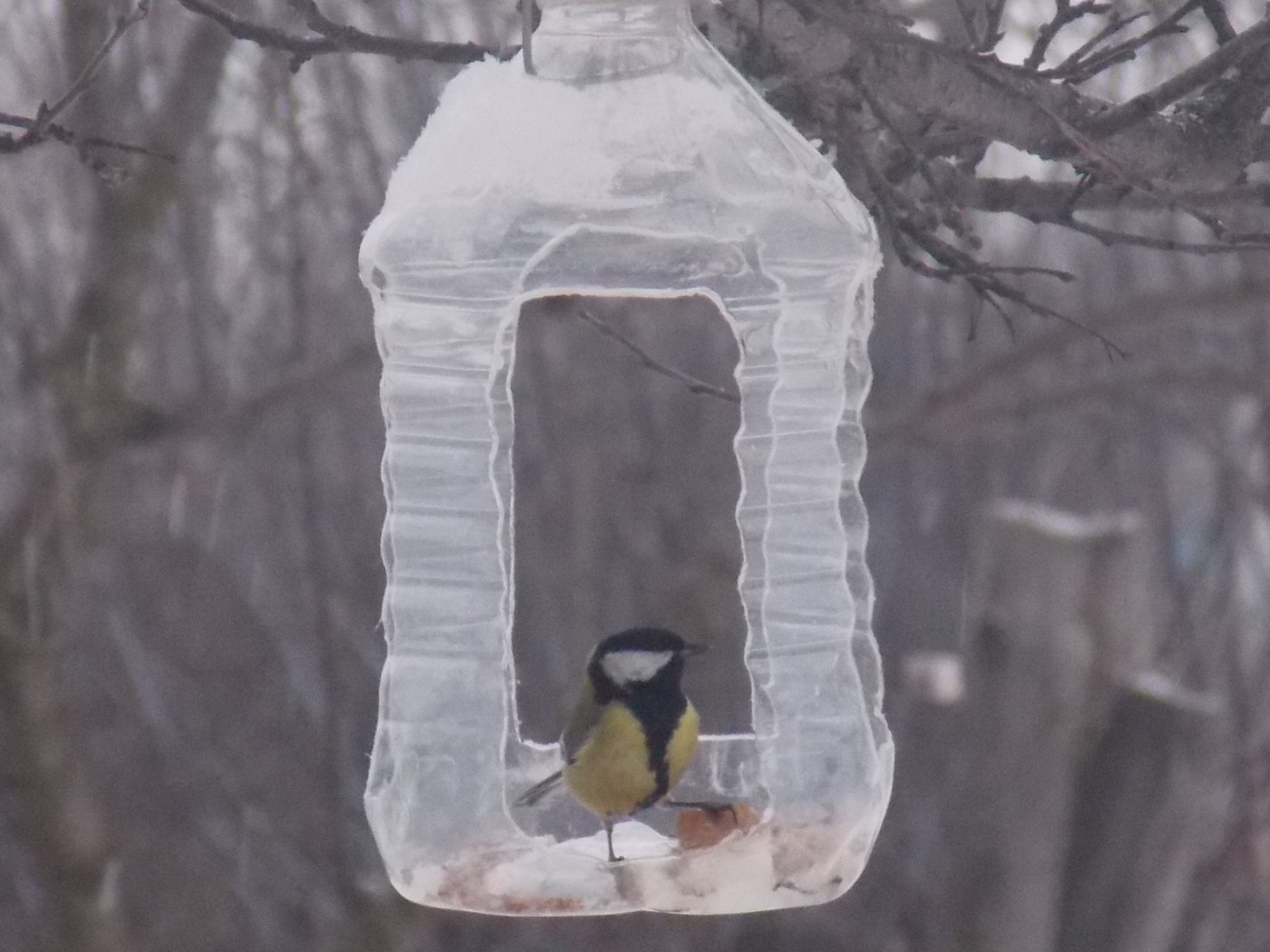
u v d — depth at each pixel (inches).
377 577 644.1
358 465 649.0
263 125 515.5
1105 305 636.1
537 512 629.9
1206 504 743.7
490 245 217.2
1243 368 611.2
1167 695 432.5
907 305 692.1
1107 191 235.9
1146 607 446.3
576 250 226.8
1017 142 223.0
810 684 217.2
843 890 213.0
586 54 219.1
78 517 510.3
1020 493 730.8
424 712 214.4
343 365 512.1
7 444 579.5
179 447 534.0
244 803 620.1
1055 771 434.0
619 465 633.0
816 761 213.6
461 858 209.8
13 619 502.9
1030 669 435.2
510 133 215.8
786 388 224.2
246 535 685.9
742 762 237.1
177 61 501.7
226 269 590.6
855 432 225.0
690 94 217.2
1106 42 384.5
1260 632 649.0
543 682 620.7
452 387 220.2
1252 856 548.1
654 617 588.1
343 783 620.4
